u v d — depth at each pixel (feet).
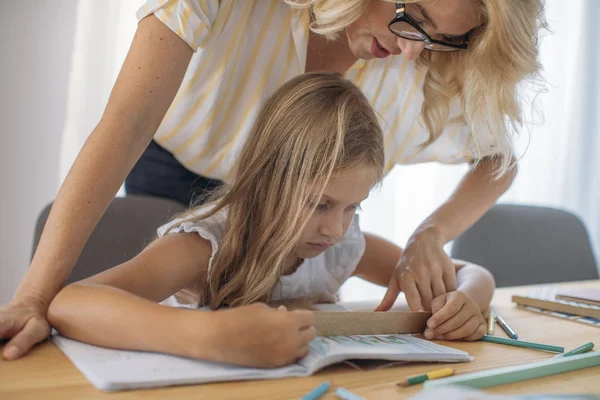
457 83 3.58
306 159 2.86
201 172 4.03
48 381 1.84
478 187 3.84
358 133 2.95
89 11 5.37
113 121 2.54
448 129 4.15
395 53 3.11
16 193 5.28
